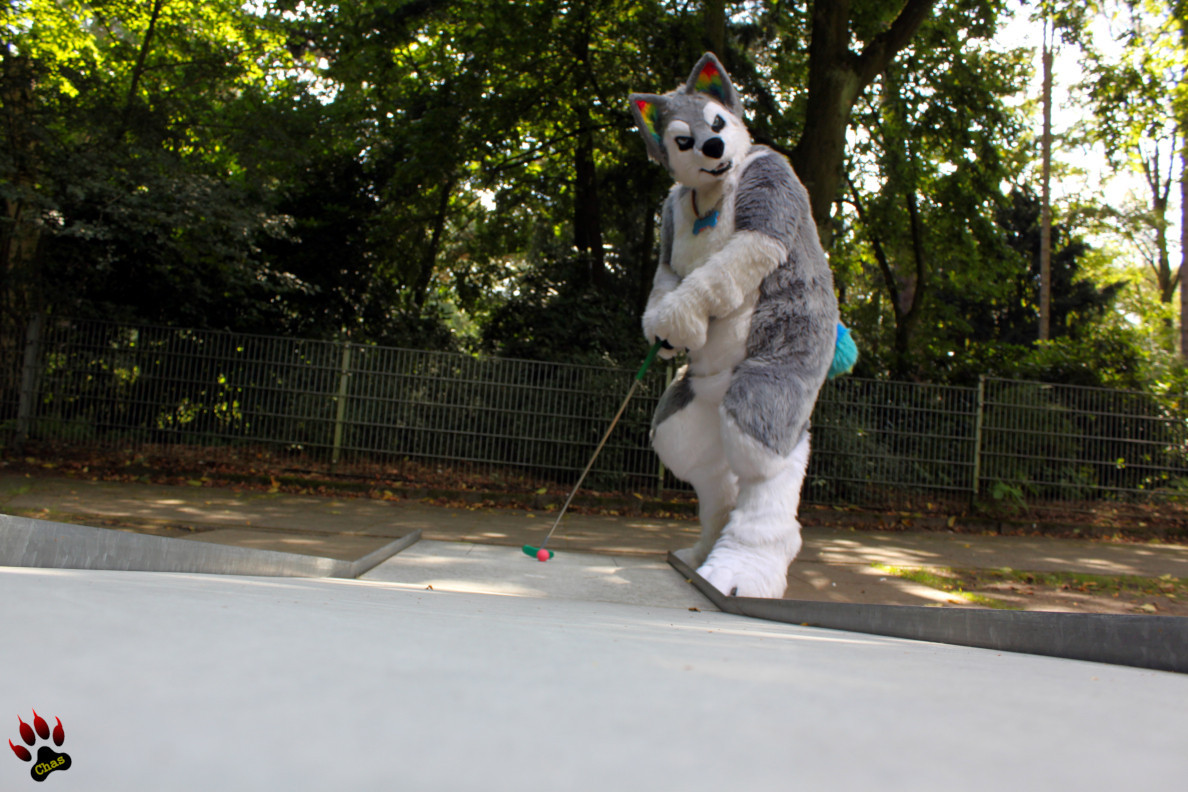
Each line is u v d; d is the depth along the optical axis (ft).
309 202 45.32
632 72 46.03
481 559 13.85
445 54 53.01
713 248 14.20
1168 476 34.73
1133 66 45.57
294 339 34.09
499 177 56.29
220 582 4.25
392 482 33.12
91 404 33.68
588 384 34.14
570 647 2.14
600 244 50.29
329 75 50.93
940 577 22.34
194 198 31.55
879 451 34.09
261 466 33.40
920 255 54.19
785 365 13.65
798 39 49.70
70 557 4.96
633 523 30.09
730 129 14.20
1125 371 39.73
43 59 33.50
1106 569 25.20
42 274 35.01
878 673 1.95
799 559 24.47
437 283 60.44
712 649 2.50
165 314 39.58
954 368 40.73
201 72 36.52
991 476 34.22
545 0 43.68
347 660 1.59
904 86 48.55
